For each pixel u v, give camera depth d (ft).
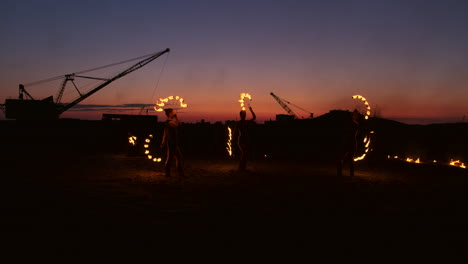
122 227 18.02
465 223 20.80
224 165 48.93
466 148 63.87
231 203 24.36
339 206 24.30
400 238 17.78
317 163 53.36
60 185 29.40
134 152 61.26
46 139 90.68
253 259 14.35
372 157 65.00
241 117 42.32
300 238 17.24
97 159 53.88
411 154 69.97
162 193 27.50
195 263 13.73
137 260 13.82
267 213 21.81
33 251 14.51
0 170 37.70
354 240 17.24
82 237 16.35
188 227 18.42
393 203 25.85
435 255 15.60
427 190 31.60
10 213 20.15
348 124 39.42
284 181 34.68
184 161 54.29
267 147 75.87
